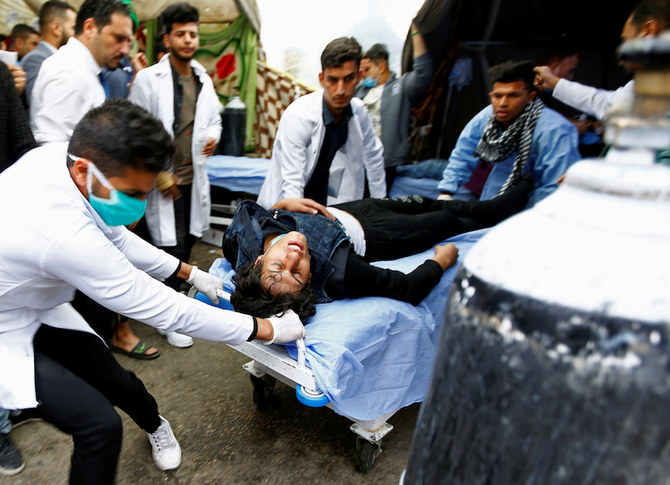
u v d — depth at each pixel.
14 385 1.13
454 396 0.51
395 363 1.80
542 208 0.50
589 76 3.66
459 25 4.12
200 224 2.85
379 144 3.07
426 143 4.82
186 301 1.26
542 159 2.59
